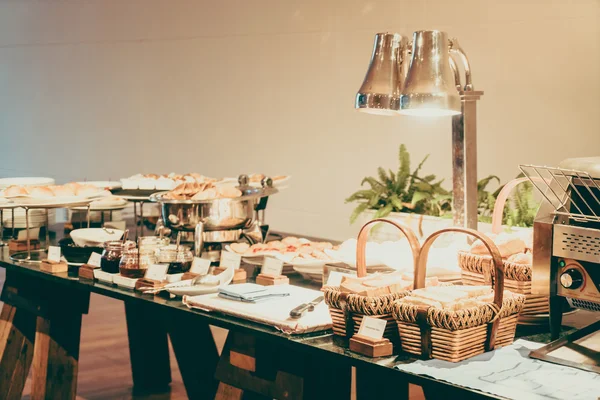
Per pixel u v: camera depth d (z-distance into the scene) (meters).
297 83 6.80
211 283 2.47
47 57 9.82
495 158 5.50
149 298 2.48
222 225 3.06
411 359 1.80
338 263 2.57
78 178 9.55
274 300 2.27
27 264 3.13
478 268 2.14
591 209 1.81
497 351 1.86
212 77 7.62
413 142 5.95
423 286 1.98
